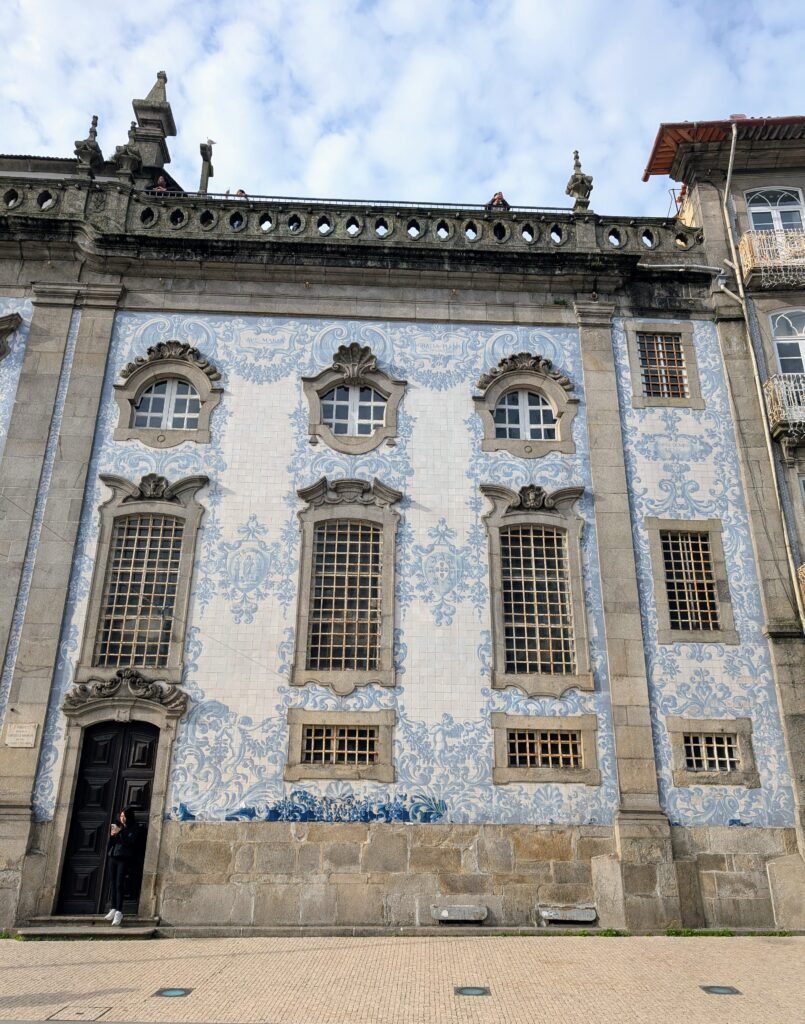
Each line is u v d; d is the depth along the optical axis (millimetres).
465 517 14469
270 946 10914
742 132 16641
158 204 16312
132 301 15648
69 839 12492
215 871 12352
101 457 14562
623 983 8797
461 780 12922
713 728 13344
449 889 12406
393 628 13688
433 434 15016
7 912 11930
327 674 13359
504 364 15531
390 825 12648
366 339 15633
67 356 15172
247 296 15789
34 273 15734
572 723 13281
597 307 16000
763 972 9289
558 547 14469
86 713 12969
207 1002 8094
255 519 14281
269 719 13102
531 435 15297
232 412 14977
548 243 16516
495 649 13641
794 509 14688
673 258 16562
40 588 13602
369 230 16359
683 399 15492
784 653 13711
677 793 12992
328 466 14711
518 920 12281
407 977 9094
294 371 15328
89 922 11883
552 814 12789
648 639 13867
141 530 14234
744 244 16156
